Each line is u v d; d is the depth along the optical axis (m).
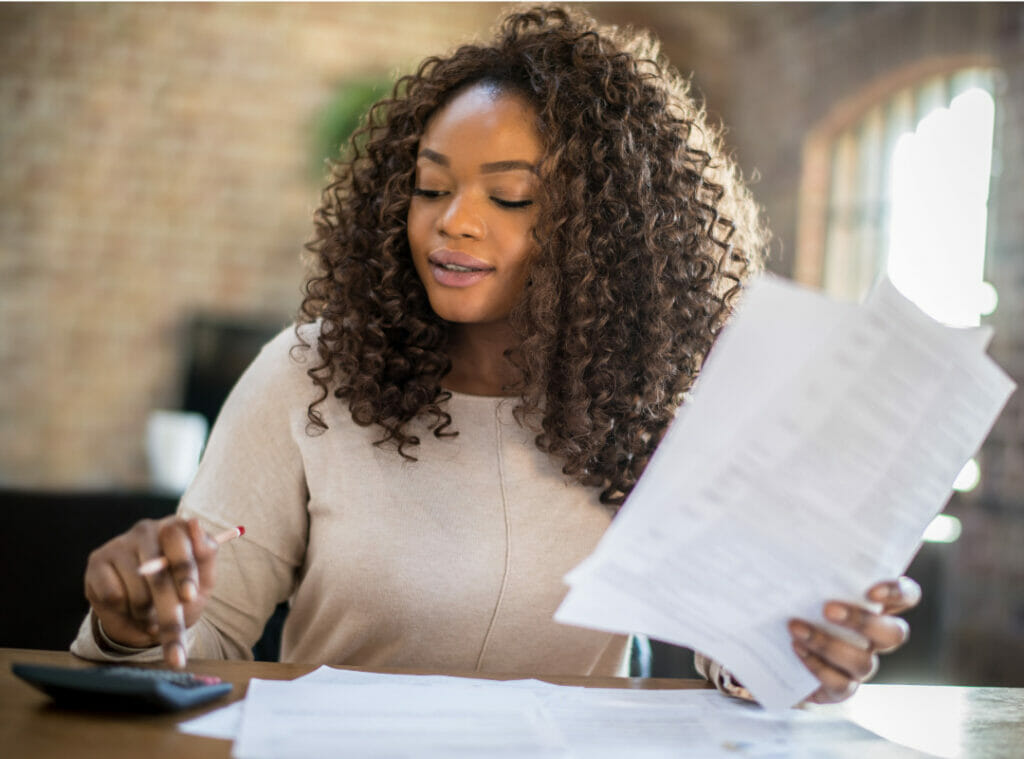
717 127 1.57
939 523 4.66
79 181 6.12
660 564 0.82
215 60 6.29
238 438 1.27
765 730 0.92
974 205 5.00
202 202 6.29
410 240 1.28
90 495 1.62
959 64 5.20
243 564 1.24
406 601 1.21
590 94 1.31
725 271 1.43
